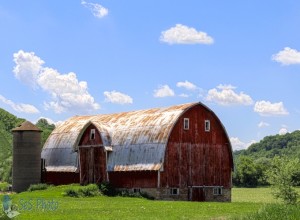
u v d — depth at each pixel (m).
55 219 38.22
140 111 79.94
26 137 82.00
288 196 59.03
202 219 38.78
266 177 62.94
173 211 46.41
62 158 85.06
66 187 74.44
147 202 59.25
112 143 74.94
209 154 72.12
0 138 173.75
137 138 71.81
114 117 82.44
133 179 70.56
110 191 71.31
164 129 68.94
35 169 82.31
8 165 133.50
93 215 41.56
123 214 43.00
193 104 70.75
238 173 159.38
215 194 72.12
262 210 37.28
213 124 73.25
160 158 67.06
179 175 68.81
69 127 90.06
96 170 76.12
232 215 41.44
